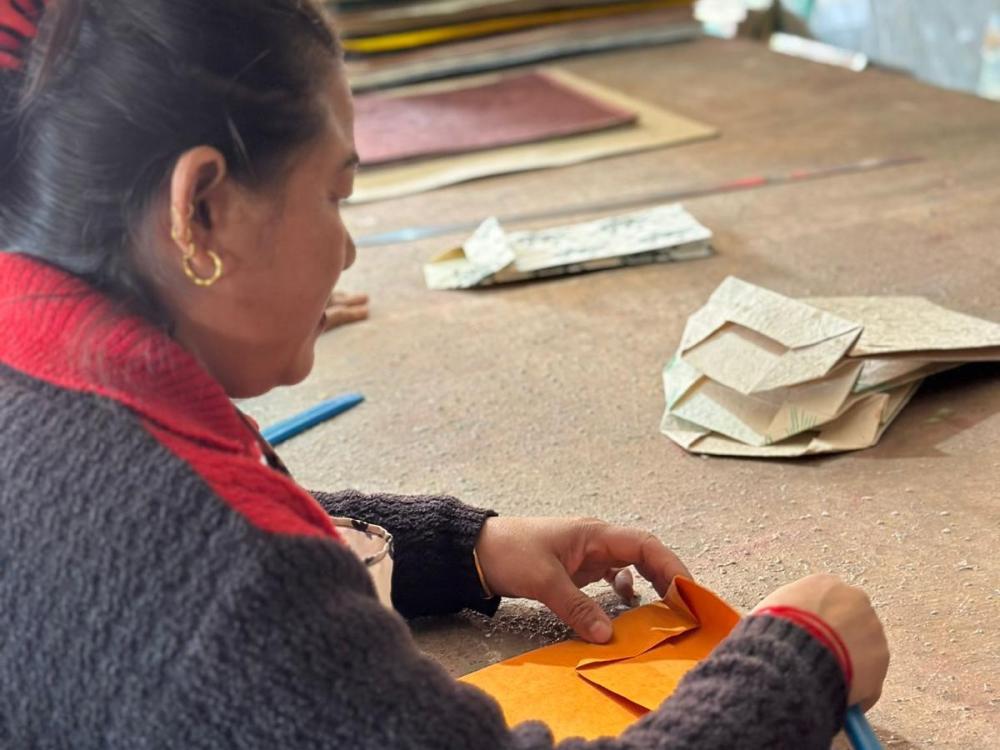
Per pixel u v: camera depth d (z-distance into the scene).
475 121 2.99
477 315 1.92
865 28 3.98
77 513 0.64
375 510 1.12
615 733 0.93
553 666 1.03
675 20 3.77
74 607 0.64
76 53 0.67
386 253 2.24
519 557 1.10
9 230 0.73
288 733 0.63
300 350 0.82
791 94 3.08
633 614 1.09
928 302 1.69
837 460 1.39
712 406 1.50
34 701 0.65
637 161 2.66
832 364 1.39
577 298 1.95
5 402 0.68
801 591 0.83
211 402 0.71
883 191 2.31
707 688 0.76
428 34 3.47
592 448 1.48
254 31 0.69
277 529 0.66
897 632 1.09
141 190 0.69
